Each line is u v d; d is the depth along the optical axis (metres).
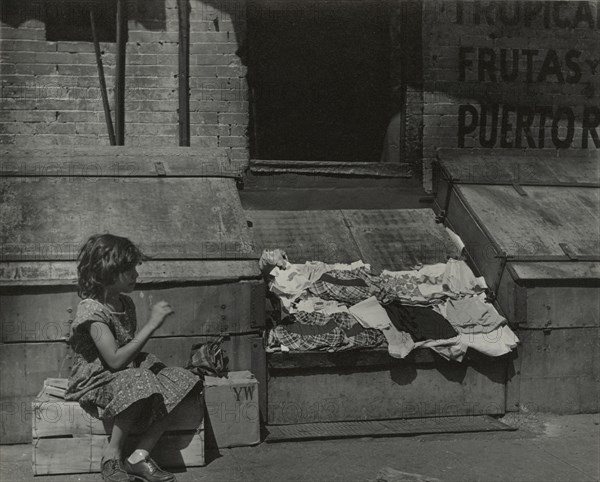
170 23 5.88
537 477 3.73
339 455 4.02
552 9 6.41
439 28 6.29
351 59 7.07
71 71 5.79
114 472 3.48
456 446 4.18
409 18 6.29
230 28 5.95
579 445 4.23
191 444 3.81
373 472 3.78
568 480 3.69
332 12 6.82
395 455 4.04
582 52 6.48
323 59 7.09
